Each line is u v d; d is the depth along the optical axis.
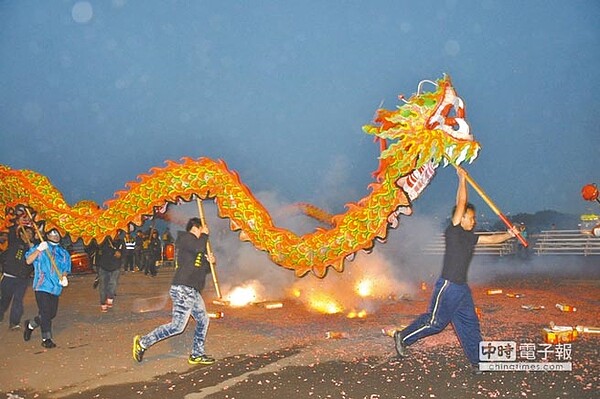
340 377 6.16
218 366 6.77
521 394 5.43
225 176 7.50
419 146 6.52
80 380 6.30
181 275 6.84
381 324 9.34
